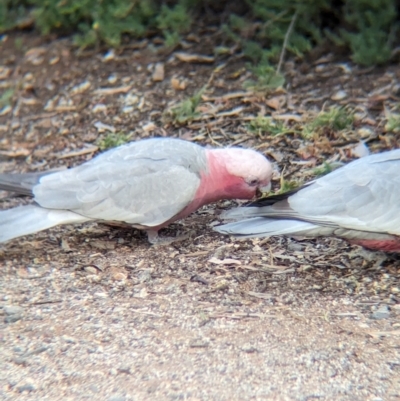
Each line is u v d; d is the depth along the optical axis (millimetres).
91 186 10453
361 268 10312
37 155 13711
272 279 10086
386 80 14055
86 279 10211
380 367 8320
